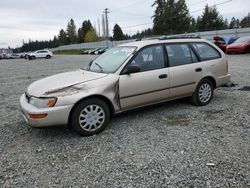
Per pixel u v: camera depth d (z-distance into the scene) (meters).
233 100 6.07
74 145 3.93
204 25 54.09
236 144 3.73
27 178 3.09
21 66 21.77
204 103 5.67
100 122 4.34
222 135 4.06
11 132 4.60
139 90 4.59
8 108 6.32
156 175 3.02
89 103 4.15
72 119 4.09
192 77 5.29
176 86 5.07
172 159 3.37
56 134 4.40
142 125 4.65
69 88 4.02
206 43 5.75
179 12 49.50
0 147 3.98
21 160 3.54
